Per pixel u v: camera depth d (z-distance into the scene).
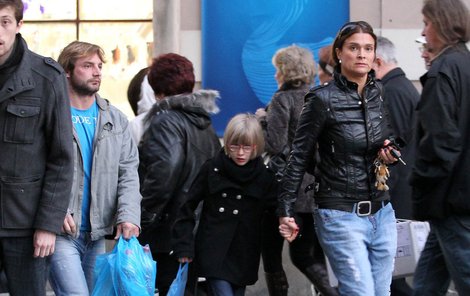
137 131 23.03
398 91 21.88
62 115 16.02
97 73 18.66
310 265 22.58
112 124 18.83
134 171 18.98
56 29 30.33
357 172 18.03
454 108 17.66
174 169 20.41
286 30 29.19
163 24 29.47
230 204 20.36
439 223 18.41
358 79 18.16
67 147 16.08
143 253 18.12
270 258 23.16
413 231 21.55
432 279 19.59
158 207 20.47
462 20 18.19
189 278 20.84
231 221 20.31
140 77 24.53
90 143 18.58
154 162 20.44
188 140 20.69
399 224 21.45
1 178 15.73
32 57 15.98
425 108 17.81
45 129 16.03
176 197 20.73
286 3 29.12
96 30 30.30
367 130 17.97
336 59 18.48
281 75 22.64
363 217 18.08
